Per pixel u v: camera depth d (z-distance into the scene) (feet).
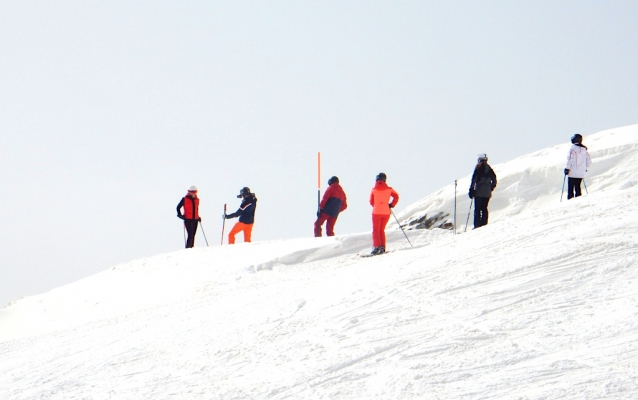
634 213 151.43
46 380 122.31
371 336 111.86
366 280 150.61
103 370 122.83
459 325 109.50
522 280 123.75
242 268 223.92
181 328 148.46
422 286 134.21
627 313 101.30
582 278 119.14
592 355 89.97
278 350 114.93
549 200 347.36
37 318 237.45
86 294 253.03
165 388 105.29
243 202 289.74
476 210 227.20
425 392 86.79
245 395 96.48
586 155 230.07
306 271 204.85
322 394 92.27
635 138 359.05
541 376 86.28
